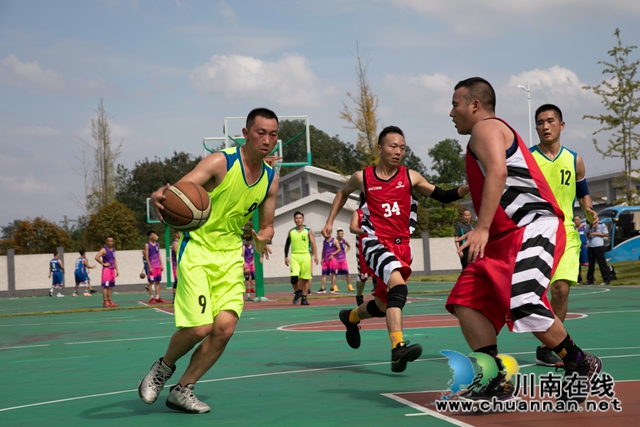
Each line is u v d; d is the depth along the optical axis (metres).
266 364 6.44
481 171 3.94
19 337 10.67
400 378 5.43
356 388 5.02
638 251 33.47
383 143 6.14
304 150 26.08
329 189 47.91
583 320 9.79
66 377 6.14
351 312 6.47
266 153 4.43
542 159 6.24
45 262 35.56
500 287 3.80
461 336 8.25
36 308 20.95
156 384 4.38
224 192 4.38
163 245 60.78
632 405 4.08
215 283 4.40
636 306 12.33
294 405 4.43
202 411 4.30
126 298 25.92
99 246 45.59
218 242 4.43
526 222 3.86
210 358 4.40
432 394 4.66
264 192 4.61
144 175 79.56
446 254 38.84
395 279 5.66
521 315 3.76
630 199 28.05
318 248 38.19
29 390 5.47
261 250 4.94
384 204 6.12
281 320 11.87
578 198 6.62
